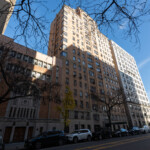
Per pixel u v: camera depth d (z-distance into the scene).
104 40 57.34
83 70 36.72
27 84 13.03
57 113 24.03
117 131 22.91
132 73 65.12
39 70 25.50
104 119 33.94
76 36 40.84
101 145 11.13
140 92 62.06
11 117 18.83
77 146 11.40
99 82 40.25
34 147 11.55
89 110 31.31
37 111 21.88
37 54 26.50
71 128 25.47
